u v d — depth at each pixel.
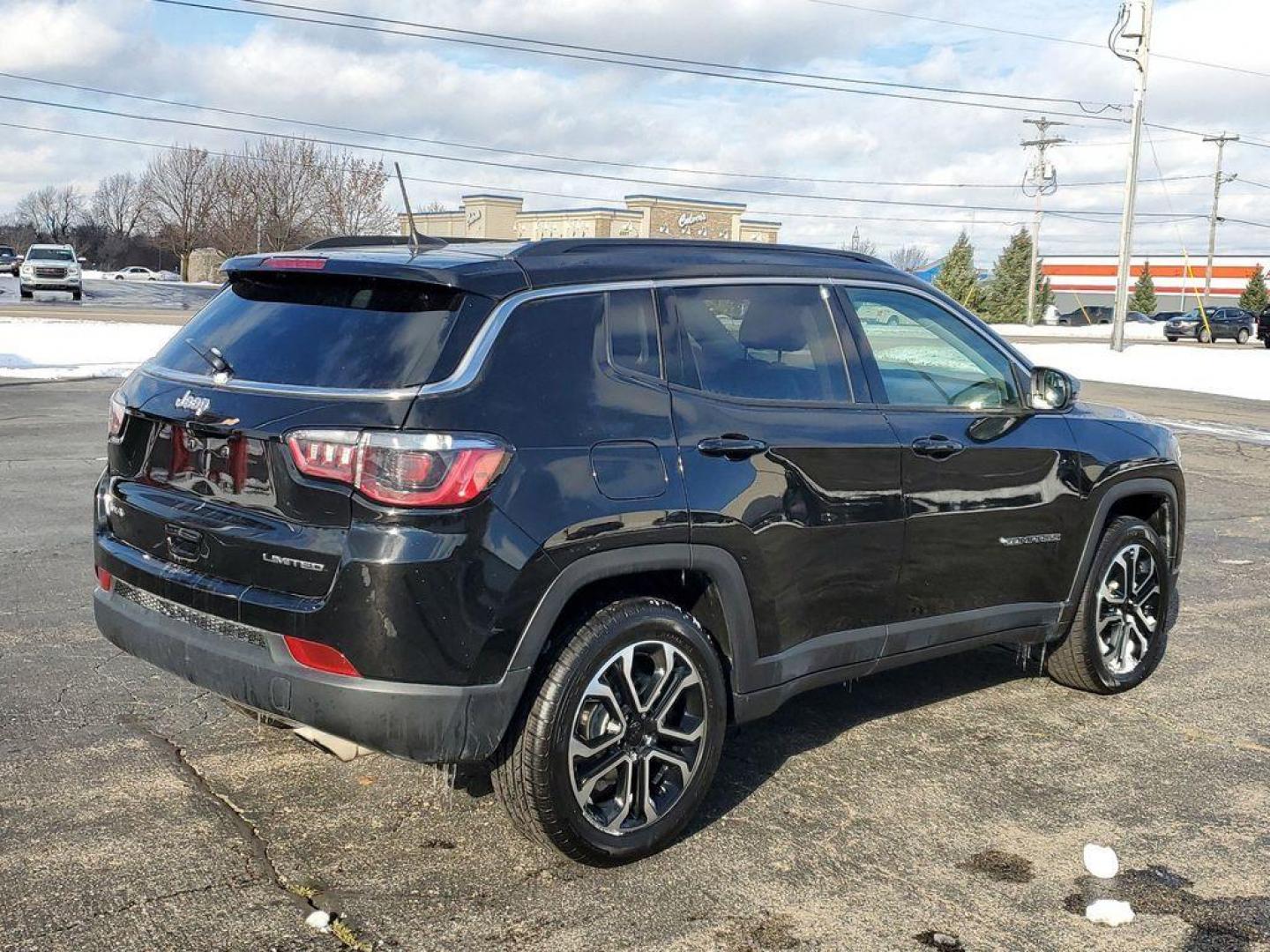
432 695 3.10
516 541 3.17
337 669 3.10
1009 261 71.81
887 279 4.45
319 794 3.89
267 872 3.37
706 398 3.70
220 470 3.35
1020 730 4.77
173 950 2.95
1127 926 3.28
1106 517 5.03
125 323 31.64
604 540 3.33
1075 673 5.14
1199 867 3.64
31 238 121.56
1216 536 9.10
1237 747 4.66
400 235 4.04
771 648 3.84
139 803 3.75
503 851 3.56
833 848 3.68
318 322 3.43
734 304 3.90
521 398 3.26
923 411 4.35
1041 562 4.77
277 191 60.66
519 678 3.21
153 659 3.53
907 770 4.32
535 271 3.45
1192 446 14.92
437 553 3.06
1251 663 5.81
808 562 3.90
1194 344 50.34
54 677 4.85
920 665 5.61
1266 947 3.20
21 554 6.92
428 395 3.11
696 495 3.55
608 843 3.43
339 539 3.09
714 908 3.29
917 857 3.64
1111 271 93.19
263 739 4.32
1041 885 3.49
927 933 3.20
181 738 4.29
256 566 3.21
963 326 4.68
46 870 3.30
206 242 74.06
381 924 3.13
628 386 3.51
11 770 3.95
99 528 3.83
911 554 4.23
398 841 3.59
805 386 4.02
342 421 3.11
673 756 3.58
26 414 13.48
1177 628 6.41
